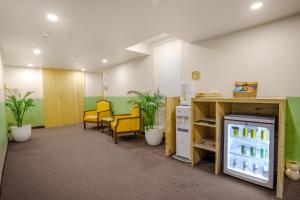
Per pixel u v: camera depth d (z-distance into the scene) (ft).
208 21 7.97
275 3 6.45
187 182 7.22
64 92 21.09
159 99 12.80
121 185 7.07
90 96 23.22
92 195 6.43
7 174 8.17
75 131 17.33
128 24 8.19
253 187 6.75
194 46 10.96
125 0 6.13
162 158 9.84
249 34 8.62
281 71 7.73
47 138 14.69
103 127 18.62
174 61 12.57
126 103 18.02
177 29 8.84
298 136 7.43
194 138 8.70
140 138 14.34
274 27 7.86
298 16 7.24
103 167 8.77
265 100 6.31
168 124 10.05
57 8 6.56
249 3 6.44
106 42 10.78
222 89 9.67
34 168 8.79
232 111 9.00
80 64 18.07
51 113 20.10
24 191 6.74
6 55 13.29
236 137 7.72
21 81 18.42
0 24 7.80
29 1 6.01
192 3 6.40
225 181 7.23
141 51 13.61
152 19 7.72
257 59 8.39
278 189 6.04
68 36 9.55
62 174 8.09
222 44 9.61
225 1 6.29
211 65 10.12
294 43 7.37
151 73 14.48
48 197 6.35
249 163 7.52
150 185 7.04
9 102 15.10
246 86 7.97
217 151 7.73
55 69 20.42
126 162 9.35
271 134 6.39
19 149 11.89
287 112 7.63
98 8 6.66
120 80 18.76
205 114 9.57
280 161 5.99
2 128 10.19
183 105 9.79
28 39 9.81
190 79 11.28
